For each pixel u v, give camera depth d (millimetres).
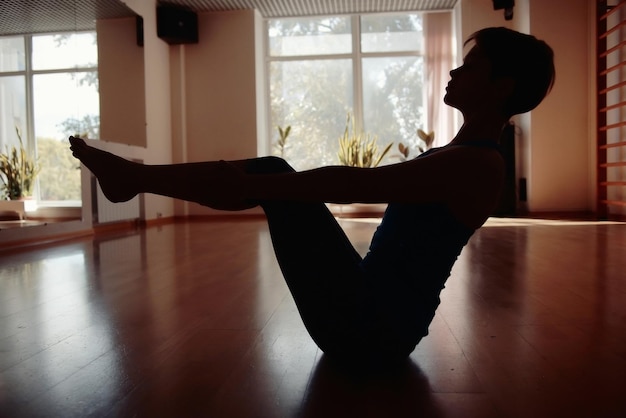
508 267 2453
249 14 6891
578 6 6023
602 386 975
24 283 2275
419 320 965
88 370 1111
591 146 6031
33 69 4230
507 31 868
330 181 773
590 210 6070
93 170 831
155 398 944
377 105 7328
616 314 1538
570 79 6078
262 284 2127
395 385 988
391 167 789
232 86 6949
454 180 789
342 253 931
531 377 1028
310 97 7383
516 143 6621
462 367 1091
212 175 790
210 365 1127
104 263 2855
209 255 3102
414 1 6773
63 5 4609
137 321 1552
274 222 927
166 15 6508
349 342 959
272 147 7457
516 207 6242
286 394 950
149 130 6262
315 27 7328
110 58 5367
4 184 3883
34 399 953
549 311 1593
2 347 1303
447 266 950
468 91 874
